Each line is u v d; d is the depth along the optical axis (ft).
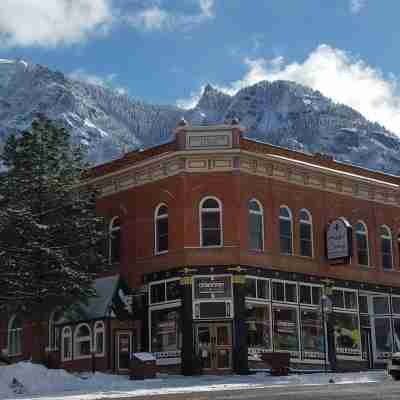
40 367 105.40
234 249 123.75
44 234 122.01
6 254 117.91
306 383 94.02
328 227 137.69
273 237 130.21
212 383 99.76
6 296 118.83
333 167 146.30
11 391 95.40
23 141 128.36
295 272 132.26
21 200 124.57
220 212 125.59
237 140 126.72
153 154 134.62
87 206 131.64
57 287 120.57
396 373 98.94
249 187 128.16
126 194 138.10
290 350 128.26
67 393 87.10
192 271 123.13
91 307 132.46
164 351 125.29
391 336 147.33
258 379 106.63
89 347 131.13
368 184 149.59
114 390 90.89
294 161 134.62
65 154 131.34
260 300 125.80
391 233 153.79
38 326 131.95
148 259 131.13
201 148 126.52
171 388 90.43
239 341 120.06
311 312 133.28
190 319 121.39
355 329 140.97
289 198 134.82
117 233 139.74
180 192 126.52
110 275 137.59
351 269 143.02
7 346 150.82
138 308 131.23
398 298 151.33
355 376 109.29
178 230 125.90
